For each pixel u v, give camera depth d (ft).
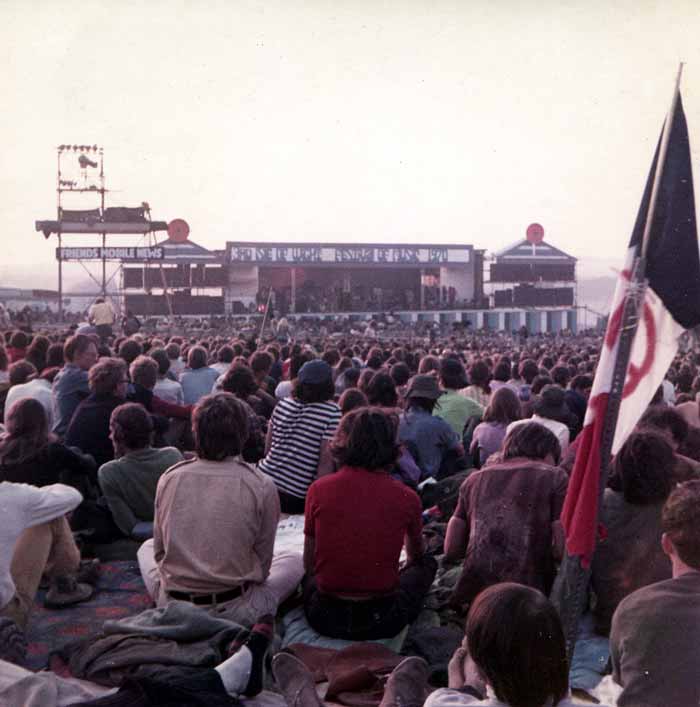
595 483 11.32
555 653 7.57
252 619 14.35
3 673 11.67
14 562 15.20
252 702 12.08
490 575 15.21
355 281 174.09
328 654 14.03
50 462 18.58
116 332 107.76
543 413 22.72
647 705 10.18
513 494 15.33
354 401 21.86
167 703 10.74
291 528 20.15
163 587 14.73
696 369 37.40
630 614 10.57
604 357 11.50
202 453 15.01
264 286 168.35
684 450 18.21
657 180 11.61
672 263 11.58
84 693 11.48
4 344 41.50
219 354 40.86
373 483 14.97
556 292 175.42
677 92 11.68
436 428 23.49
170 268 160.86
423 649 14.75
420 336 150.51
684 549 10.50
